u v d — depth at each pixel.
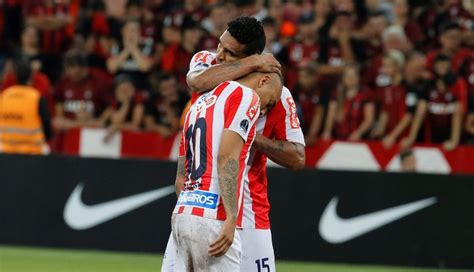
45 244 33.56
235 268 15.58
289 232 32.31
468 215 32.03
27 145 36.03
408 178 32.22
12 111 35.94
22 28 47.12
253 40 16.31
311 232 32.25
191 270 15.70
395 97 38.72
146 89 41.88
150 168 33.09
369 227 32.22
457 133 38.00
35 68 42.75
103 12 45.06
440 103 38.22
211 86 16.02
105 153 38.91
